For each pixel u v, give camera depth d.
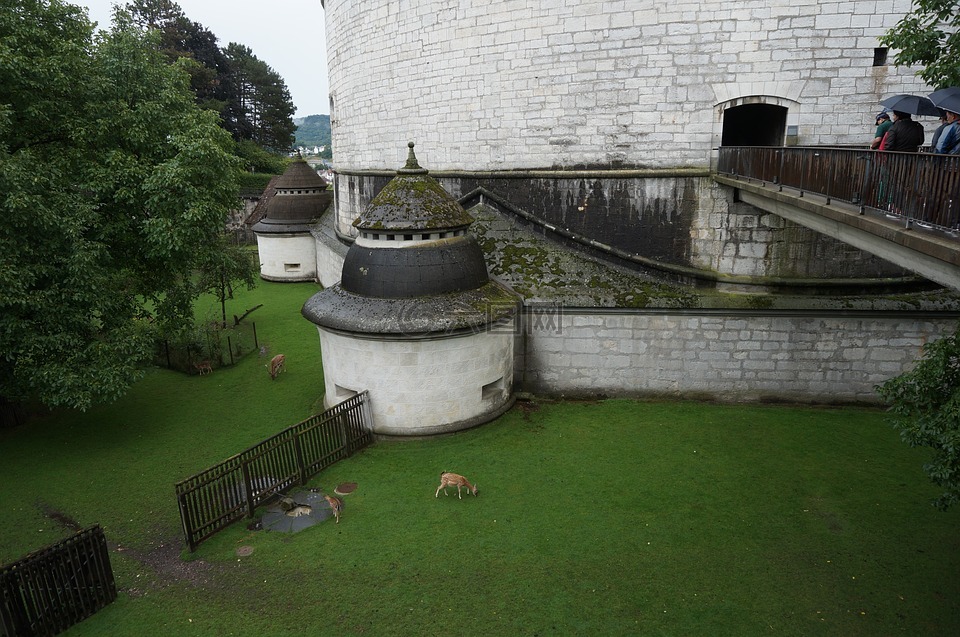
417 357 11.50
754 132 17.31
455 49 15.21
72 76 11.79
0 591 6.67
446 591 7.85
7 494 10.38
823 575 8.05
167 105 13.71
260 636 7.16
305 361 17.00
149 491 10.45
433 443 11.80
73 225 10.85
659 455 11.29
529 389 13.93
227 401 14.27
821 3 12.61
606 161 14.22
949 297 12.85
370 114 18.53
